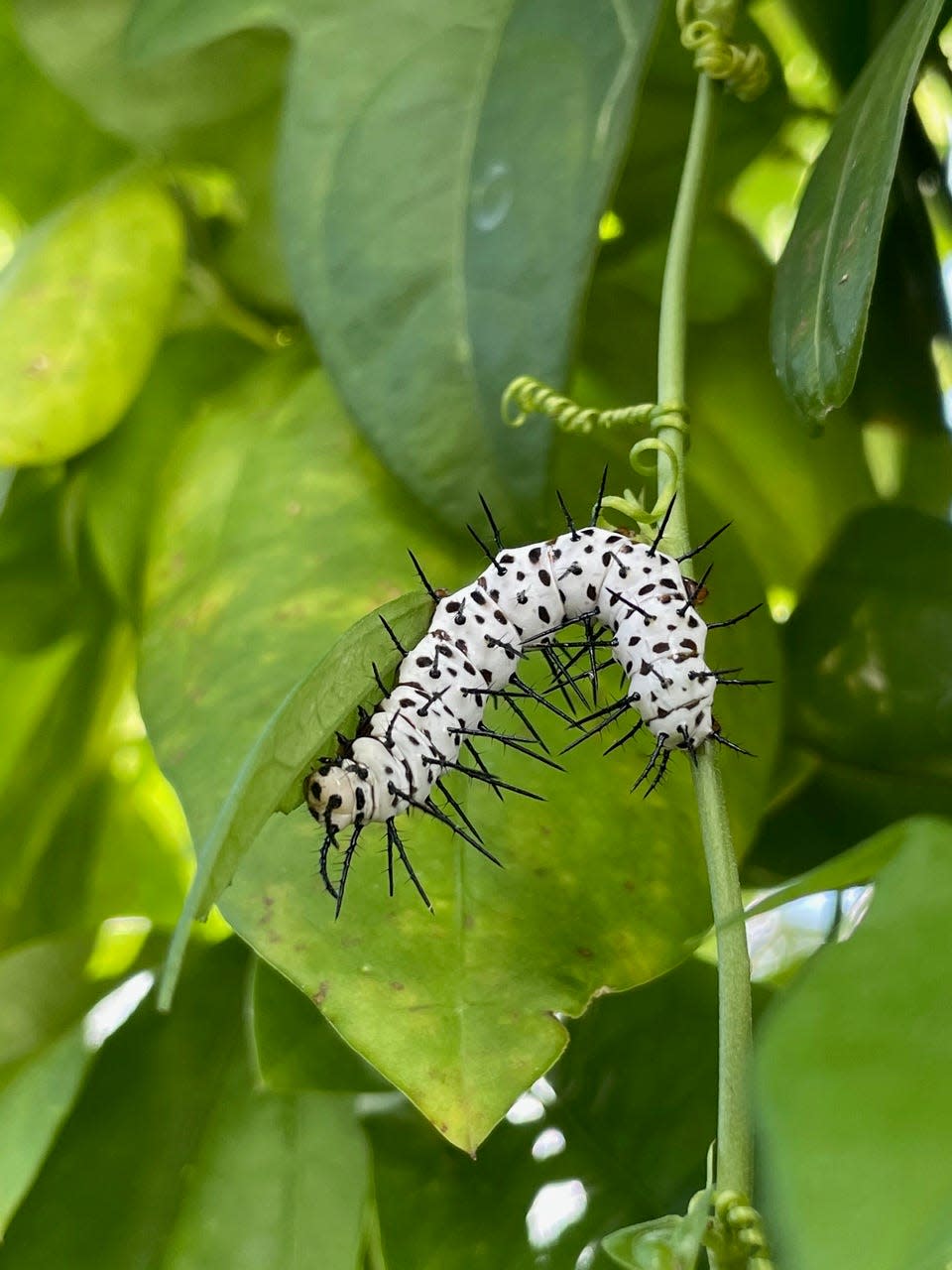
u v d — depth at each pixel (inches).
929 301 11.0
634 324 11.0
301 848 9.2
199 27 10.8
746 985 8.3
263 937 9.0
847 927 8.5
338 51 10.4
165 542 10.4
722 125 11.1
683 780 9.5
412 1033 8.9
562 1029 8.9
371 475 10.1
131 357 10.7
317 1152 9.8
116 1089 10.2
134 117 11.3
